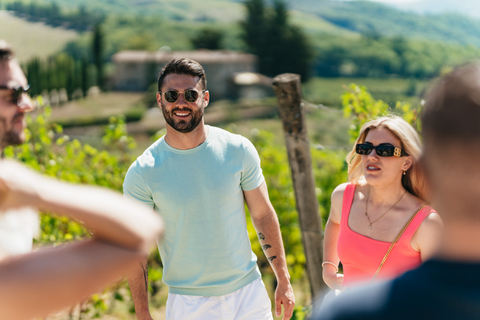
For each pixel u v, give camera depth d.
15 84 0.93
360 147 2.29
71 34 104.19
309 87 84.44
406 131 2.23
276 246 2.70
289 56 83.12
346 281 2.37
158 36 109.75
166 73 2.45
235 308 2.54
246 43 83.56
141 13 157.25
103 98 74.75
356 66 105.00
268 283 5.75
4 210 0.67
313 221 3.66
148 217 0.70
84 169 6.02
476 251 0.72
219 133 2.55
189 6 165.50
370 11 185.50
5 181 0.66
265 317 2.61
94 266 0.66
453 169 0.71
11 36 99.44
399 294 0.74
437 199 0.75
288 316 2.70
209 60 74.88
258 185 2.62
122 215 0.68
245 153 2.55
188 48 101.56
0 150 0.95
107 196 0.70
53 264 0.65
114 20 115.31
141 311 2.54
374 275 2.25
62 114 69.00
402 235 2.19
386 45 108.19
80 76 76.12
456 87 0.71
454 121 0.70
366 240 2.28
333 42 109.56
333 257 2.56
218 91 74.31
